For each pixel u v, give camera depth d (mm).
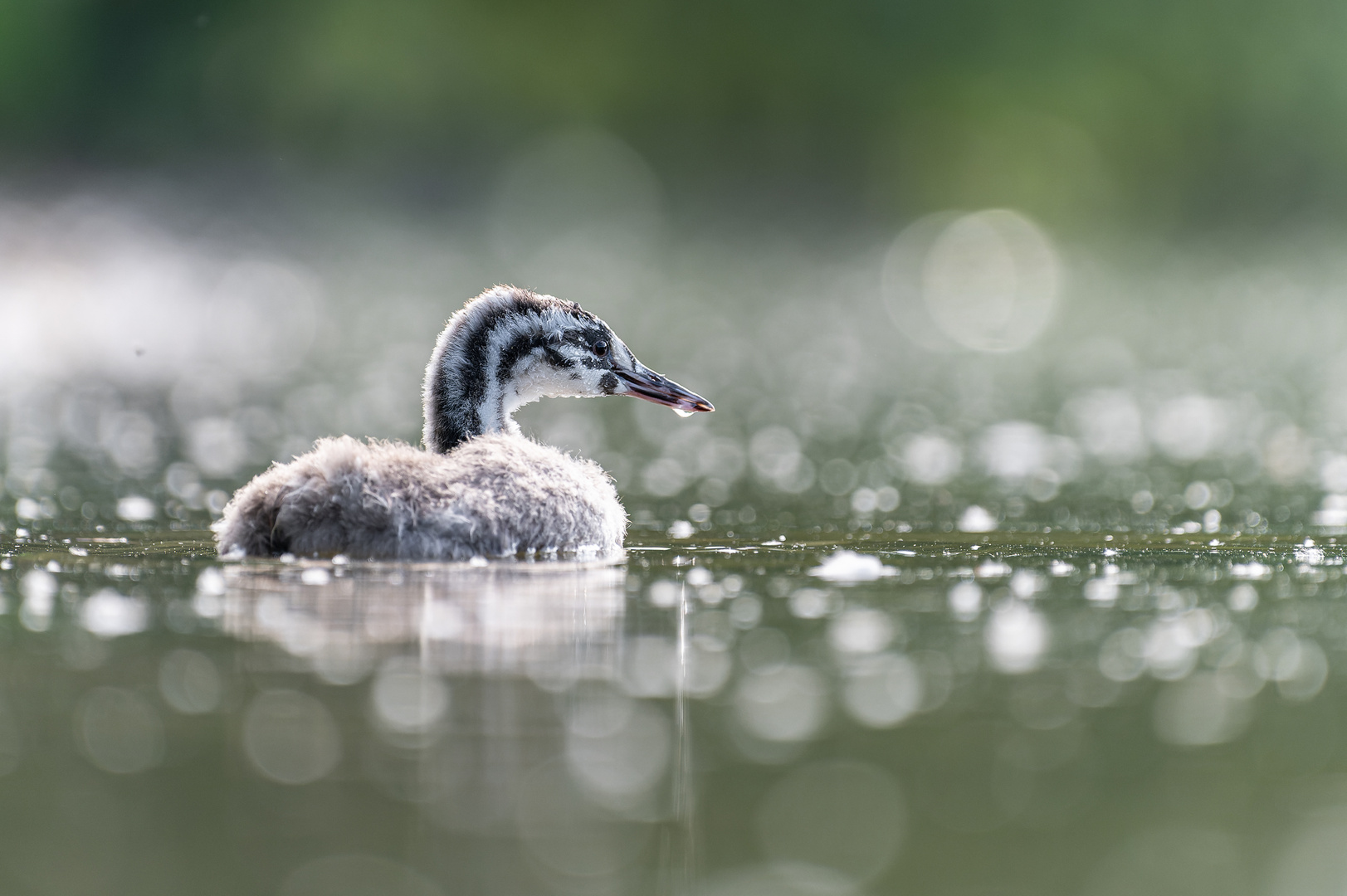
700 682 7539
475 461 10852
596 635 8336
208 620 8539
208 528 12547
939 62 46500
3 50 40719
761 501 14922
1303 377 25469
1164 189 46031
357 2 44000
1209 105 46188
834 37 46312
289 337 29828
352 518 10180
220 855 5535
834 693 7453
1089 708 7281
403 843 5641
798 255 44031
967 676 7773
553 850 5621
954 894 5398
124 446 18328
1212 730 6996
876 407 22875
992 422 21312
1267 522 13383
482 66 44750
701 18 46031
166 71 42125
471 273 38156
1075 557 11219
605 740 6660
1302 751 6727
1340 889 5426
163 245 37625
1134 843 5777
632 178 45062
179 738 6617
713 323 32500
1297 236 44625
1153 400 23234
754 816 5957
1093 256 44156
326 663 7699
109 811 5883
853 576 10273
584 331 13391
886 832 5859
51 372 25078
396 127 43688
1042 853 5691
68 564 10328
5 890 5215
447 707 7020
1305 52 45719
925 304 37312
